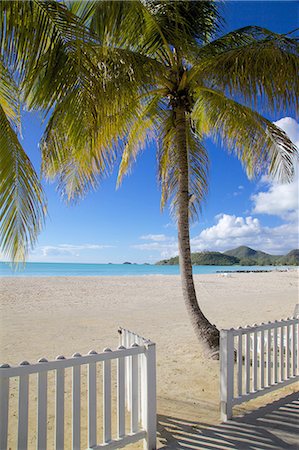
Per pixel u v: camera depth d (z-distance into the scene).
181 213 6.37
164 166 7.80
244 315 10.36
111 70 4.91
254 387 3.86
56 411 2.53
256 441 3.08
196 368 5.41
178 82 6.36
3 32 3.52
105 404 2.80
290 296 15.73
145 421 2.98
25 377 2.40
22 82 4.04
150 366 3.02
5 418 2.32
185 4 5.96
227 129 7.05
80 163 6.43
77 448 2.60
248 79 5.04
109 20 4.25
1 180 3.34
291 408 3.79
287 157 6.51
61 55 3.87
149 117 7.38
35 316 10.17
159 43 6.17
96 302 13.45
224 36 6.03
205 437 3.18
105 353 2.81
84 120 3.97
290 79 4.79
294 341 4.43
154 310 11.44
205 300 14.27
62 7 3.71
